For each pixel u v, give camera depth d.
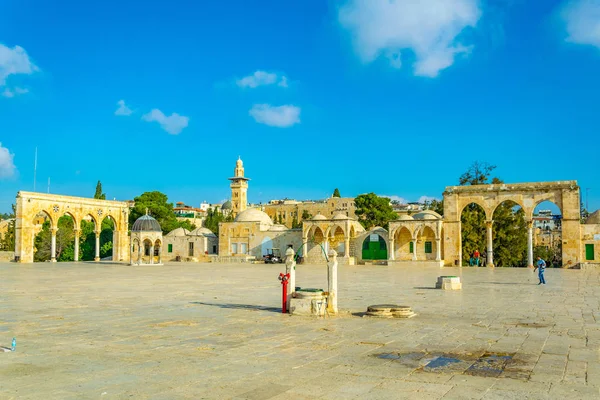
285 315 19.55
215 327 16.69
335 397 9.02
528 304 23.31
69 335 15.19
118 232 84.12
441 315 19.61
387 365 11.44
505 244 79.06
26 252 71.00
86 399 8.89
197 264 73.50
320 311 19.39
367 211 106.06
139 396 9.07
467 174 88.12
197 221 187.25
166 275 46.44
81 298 25.91
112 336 15.03
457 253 64.44
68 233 93.69
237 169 125.69
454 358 12.16
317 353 12.70
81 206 77.75
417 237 71.25
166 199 110.88
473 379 10.26
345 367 11.24
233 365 11.43
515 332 15.75
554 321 18.05
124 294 28.08
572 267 58.22
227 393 9.25
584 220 73.62
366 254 74.50
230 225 83.94
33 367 11.24
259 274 48.28
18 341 14.25
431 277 43.69
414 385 9.80
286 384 9.87
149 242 69.62
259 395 9.12
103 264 69.88
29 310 21.05
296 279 39.94
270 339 14.58
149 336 15.04
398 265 66.25
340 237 76.94
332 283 19.94
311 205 182.25
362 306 22.42
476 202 63.91
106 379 10.23
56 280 39.34
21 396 9.05
